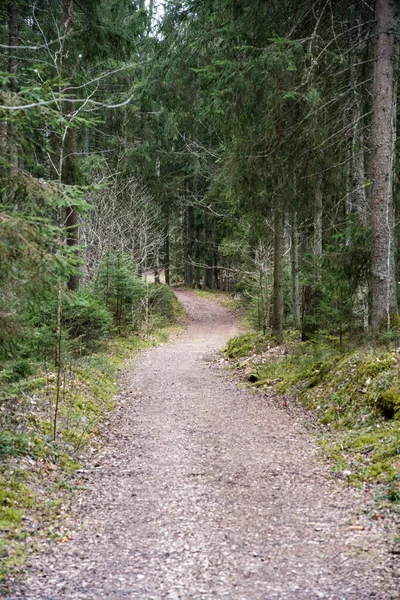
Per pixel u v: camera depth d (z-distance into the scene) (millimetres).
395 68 10531
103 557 4539
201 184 36750
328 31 10852
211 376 14828
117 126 27516
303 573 4160
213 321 32250
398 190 11406
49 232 5422
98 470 7047
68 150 12938
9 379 7867
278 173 11562
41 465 6645
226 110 11273
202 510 5590
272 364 14258
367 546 4543
